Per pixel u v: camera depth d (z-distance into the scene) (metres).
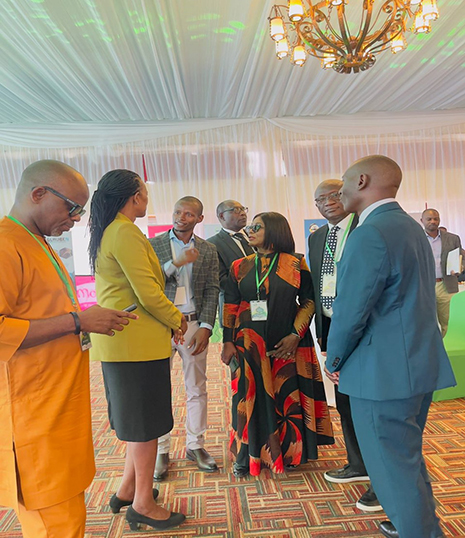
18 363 1.17
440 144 7.37
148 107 6.30
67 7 3.59
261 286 2.22
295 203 7.22
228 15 3.90
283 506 2.00
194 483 2.24
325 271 2.23
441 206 7.38
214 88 5.73
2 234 1.19
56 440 1.21
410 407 1.49
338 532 1.80
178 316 1.78
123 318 1.31
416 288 1.47
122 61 4.64
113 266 1.72
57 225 1.29
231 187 7.18
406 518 1.46
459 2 3.87
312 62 4.98
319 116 7.19
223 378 4.18
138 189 1.81
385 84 5.87
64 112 6.39
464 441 2.58
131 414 1.72
